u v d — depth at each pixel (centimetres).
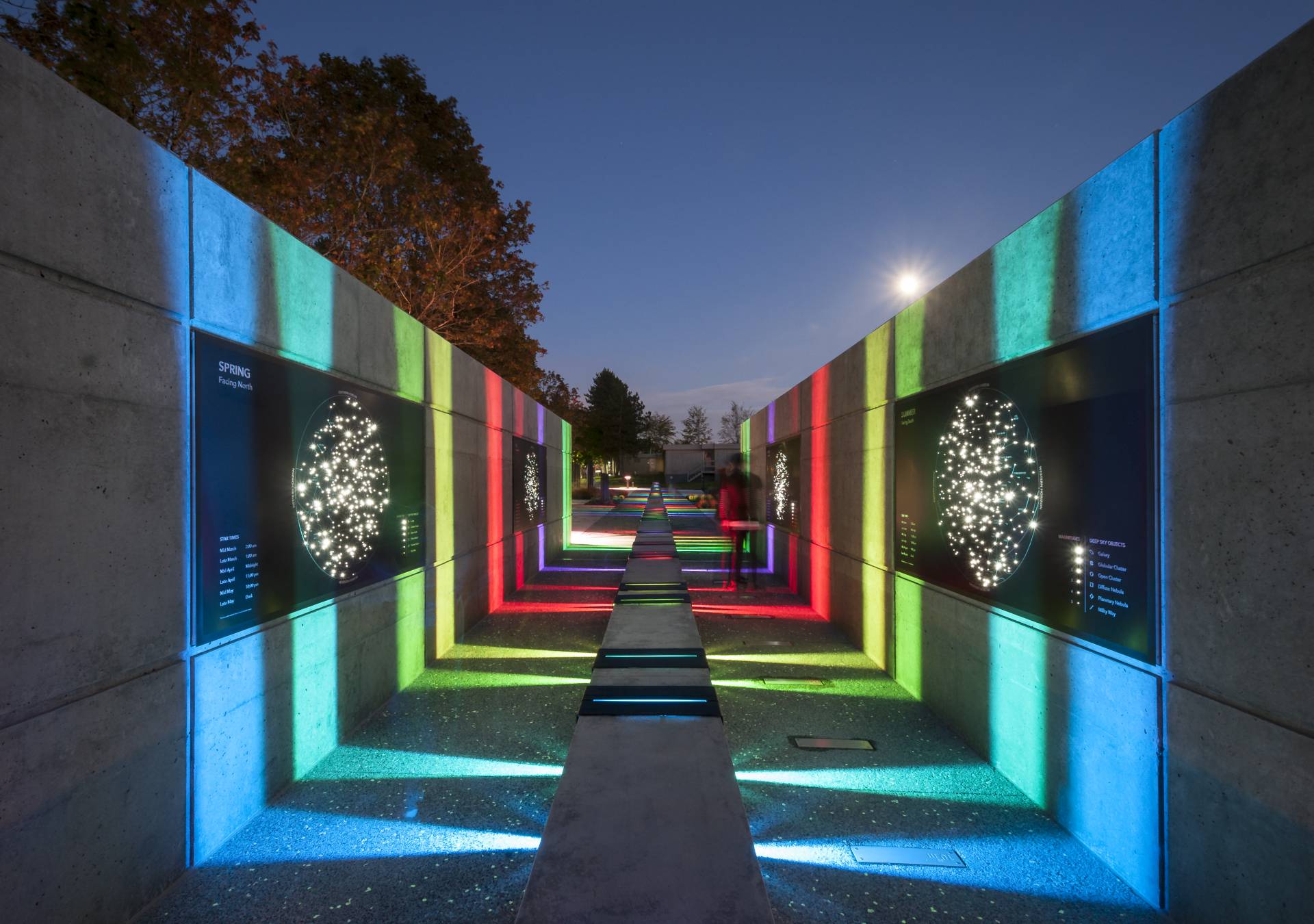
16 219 197
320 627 381
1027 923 239
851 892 256
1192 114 232
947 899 252
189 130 983
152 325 253
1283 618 198
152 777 250
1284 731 197
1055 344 314
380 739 410
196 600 275
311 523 372
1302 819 191
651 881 194
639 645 448
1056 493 312
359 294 441
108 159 233
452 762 376
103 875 227
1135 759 259
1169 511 243
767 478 1136
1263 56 205
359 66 1661
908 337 502
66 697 213
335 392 403
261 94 1120
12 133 196
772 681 521
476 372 719
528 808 322
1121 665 267
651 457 6500
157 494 254
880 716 445
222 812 290
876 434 574
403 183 1474
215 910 245
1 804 191
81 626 219
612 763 272
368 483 448
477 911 244
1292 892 193
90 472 223
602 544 1534
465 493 682
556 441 1337
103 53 798
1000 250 366
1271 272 202
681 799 243
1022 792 339
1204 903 225
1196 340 230
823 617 756
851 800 331
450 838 294
